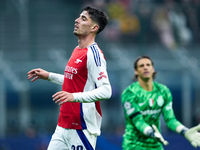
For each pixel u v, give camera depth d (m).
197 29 48.59
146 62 19.38
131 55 44.81
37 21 48.31
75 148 14.35
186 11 48.91
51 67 42.97
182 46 47.28
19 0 49.16
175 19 48.16
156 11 48.25
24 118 44.59
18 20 48.44
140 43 46.94
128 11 47.88
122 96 19.38
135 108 18.70
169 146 37.81
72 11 48.53
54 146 14.62
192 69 44.69
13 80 42.47
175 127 17.83
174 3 50.09
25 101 44.78
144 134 17.72
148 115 19.11
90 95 13.46
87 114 14.30
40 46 46.81
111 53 44.84
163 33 47.38
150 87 19.38
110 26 47.03
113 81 43.16
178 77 44.72
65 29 48.09
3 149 37.91
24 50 46.56
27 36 47.50
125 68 43.03
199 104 45.06
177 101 47.12
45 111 47.66
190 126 44.97
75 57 14.45
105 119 45.94
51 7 48.78
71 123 14.33
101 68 13.90
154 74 20.38
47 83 43.56
